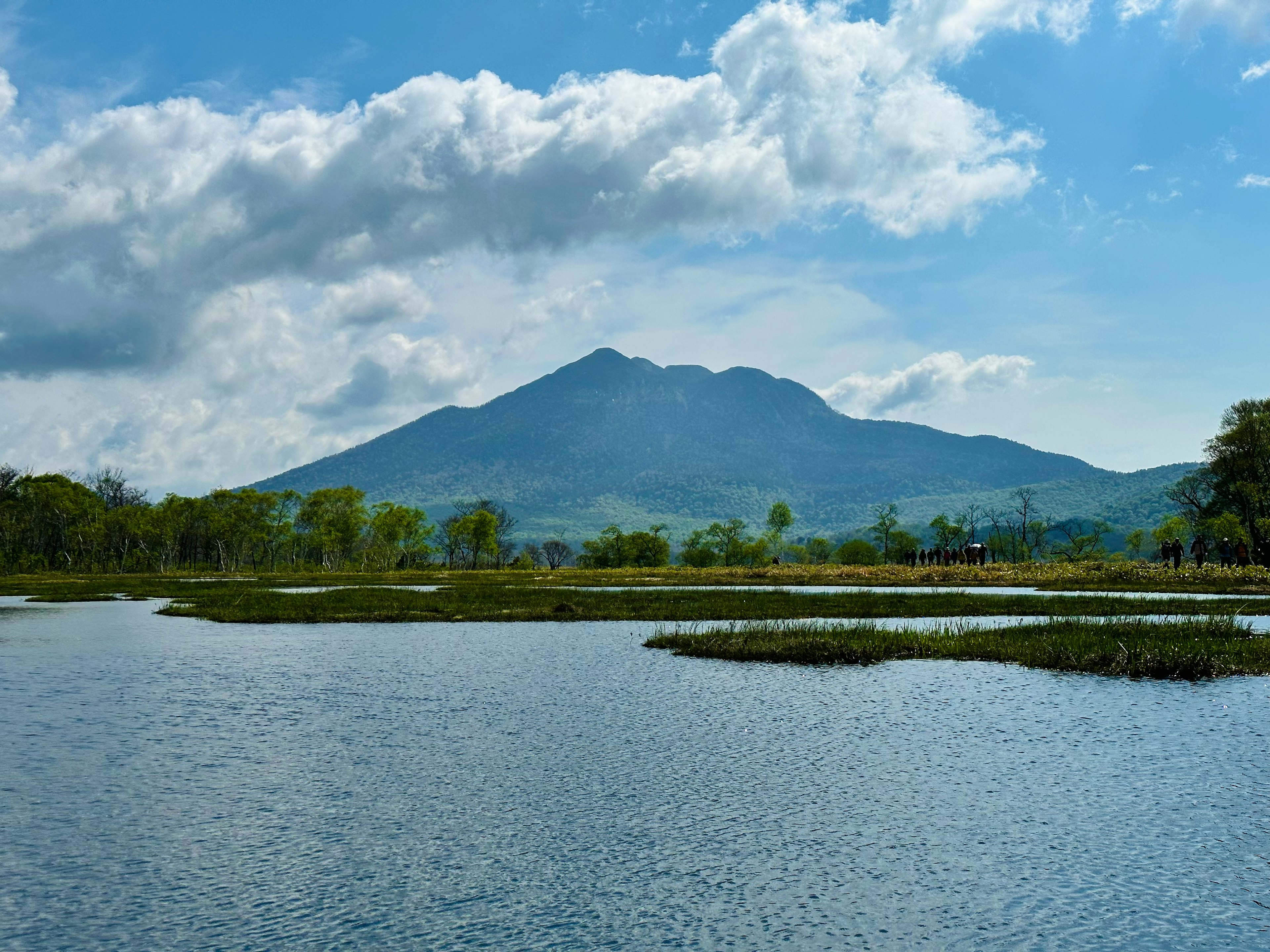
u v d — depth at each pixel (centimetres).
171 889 993
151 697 2142
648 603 4953
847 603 4719
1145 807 1249
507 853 1098
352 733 1736
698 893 976
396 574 11675
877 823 1192
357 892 987
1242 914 921
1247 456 9788
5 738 1705
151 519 13738
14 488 13462
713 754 1556
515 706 2009
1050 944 858
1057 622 3312
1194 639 2739
